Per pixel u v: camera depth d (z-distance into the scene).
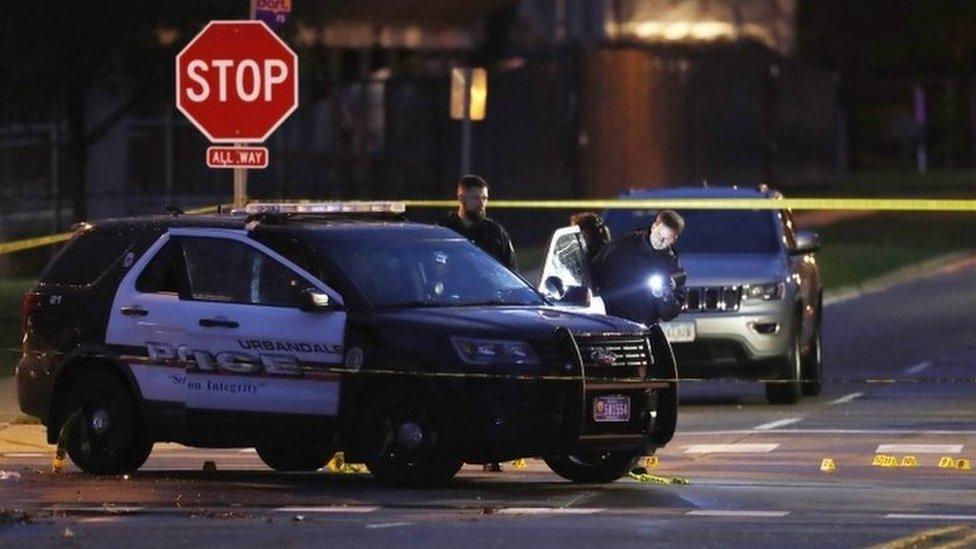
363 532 42.47
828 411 72.75
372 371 50.69
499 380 49.53
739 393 80.81
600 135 156.25
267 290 52.94
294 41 122.88
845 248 147.38
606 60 157.00
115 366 55.00
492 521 44.12
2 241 145.75
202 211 74.69
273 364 52.28
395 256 53.31
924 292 124.81
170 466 58.88
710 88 167.12
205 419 53.47
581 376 49.81
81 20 110.12
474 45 155.00
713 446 62.06
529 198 153.50
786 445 62.03
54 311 56.31
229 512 46.22
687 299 74.94
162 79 117.25
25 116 116.75
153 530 43.09
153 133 146.62
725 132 169.00
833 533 41.84
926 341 98.69
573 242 62.75
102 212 147.12
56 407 56.50
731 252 77.38
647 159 159.88
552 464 53.28
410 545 40.53
